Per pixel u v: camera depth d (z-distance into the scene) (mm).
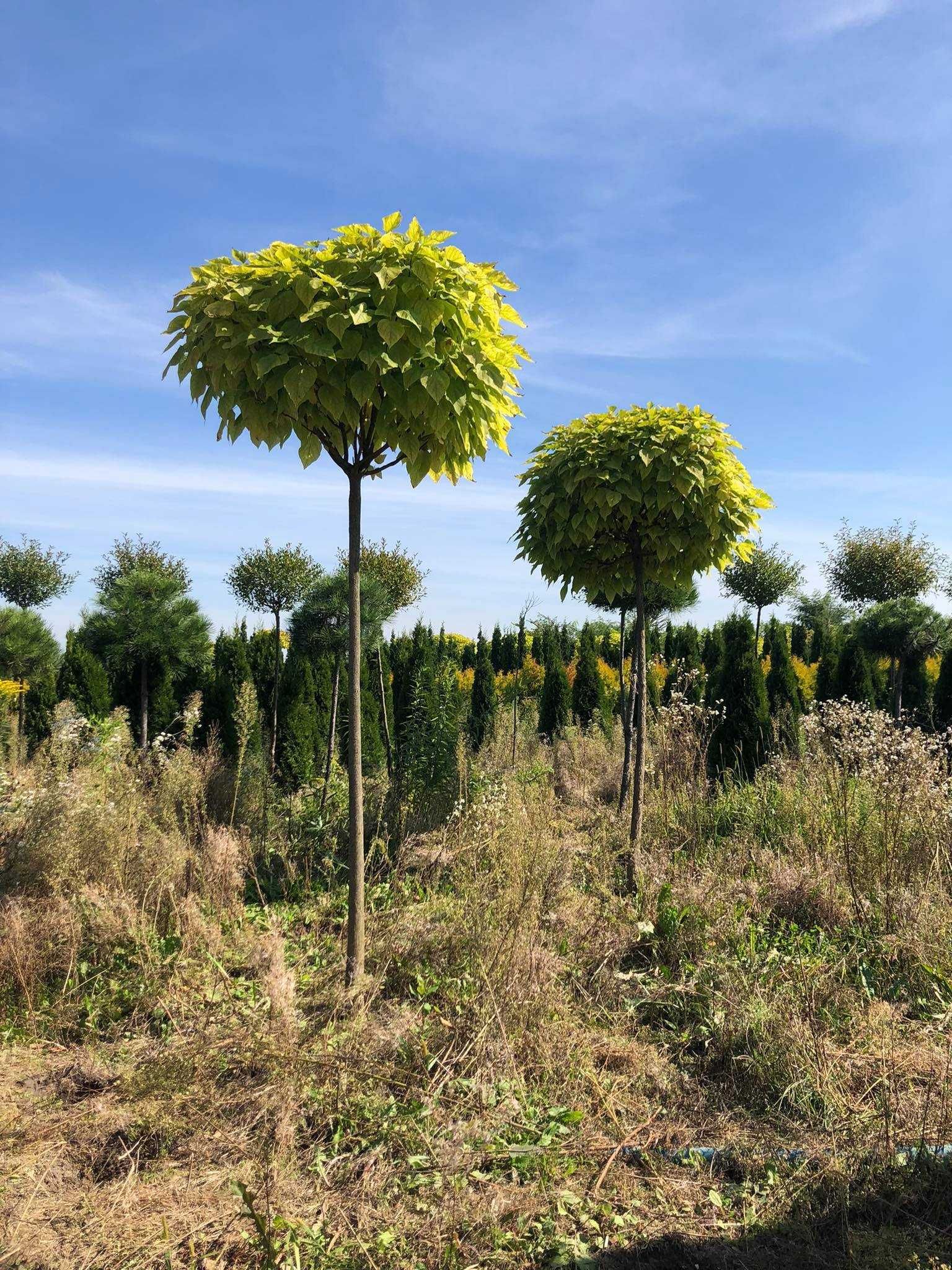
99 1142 2475
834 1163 2352
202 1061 2672
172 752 6590
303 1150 2449
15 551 14414
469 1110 2613
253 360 2898
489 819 4770
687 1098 2809
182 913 3908
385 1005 3273
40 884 4055
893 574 14094
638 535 5074
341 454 3357
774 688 8836
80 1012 3275
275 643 7785
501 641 18469
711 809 6070
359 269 2953
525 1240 2104
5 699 9234
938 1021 3258
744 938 3898
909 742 5059
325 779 6367
